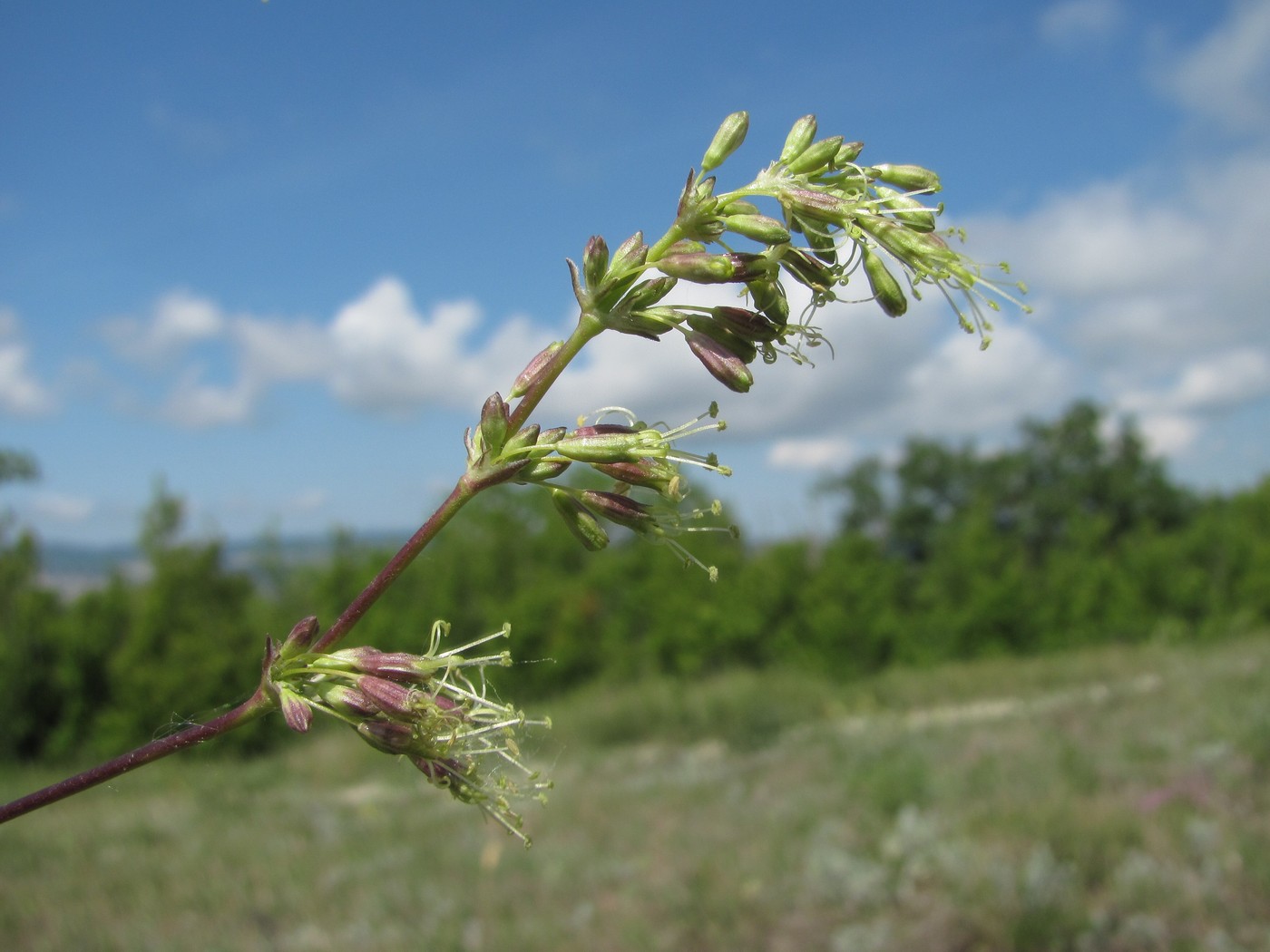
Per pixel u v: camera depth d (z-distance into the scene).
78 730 20.44
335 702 1.70
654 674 22.20
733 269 1.78
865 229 1.84
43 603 21.05
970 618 23.86
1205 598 24.64
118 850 11.18
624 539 24.58
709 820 10.22
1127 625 24.14
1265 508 26.75
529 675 23.30
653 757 16.09
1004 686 19.45
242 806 13.95
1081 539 26.67
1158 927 6.06
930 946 6.27
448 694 1.76
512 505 28.28
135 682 20.23
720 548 24.83
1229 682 14.05
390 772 15.64
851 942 6.40
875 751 12.70
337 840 11.10
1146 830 7.66
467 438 1.85
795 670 21.81
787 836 9.02
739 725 17.06
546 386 1.84
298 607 24.81
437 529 1.79
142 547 26.44
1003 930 6.23
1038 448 38.91
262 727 18.62
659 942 6.77
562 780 14.04
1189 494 38.00
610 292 1.83
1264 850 6.84
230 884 9.44
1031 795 8.95
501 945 7.10
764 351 1.92
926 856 7.59
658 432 1.88
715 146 1.86
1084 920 6.25
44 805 1.54
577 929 7.23
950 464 39.69
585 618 23.58
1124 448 38.12
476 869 9.13
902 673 21.78
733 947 6.64
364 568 24.33
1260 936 5.89
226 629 21.39
